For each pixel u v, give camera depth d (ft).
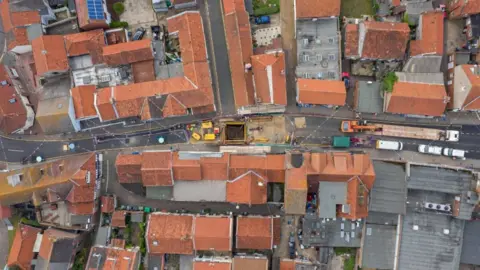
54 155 248.32
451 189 226.58
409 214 233.14
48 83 244.22
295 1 231.09
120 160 234.38
